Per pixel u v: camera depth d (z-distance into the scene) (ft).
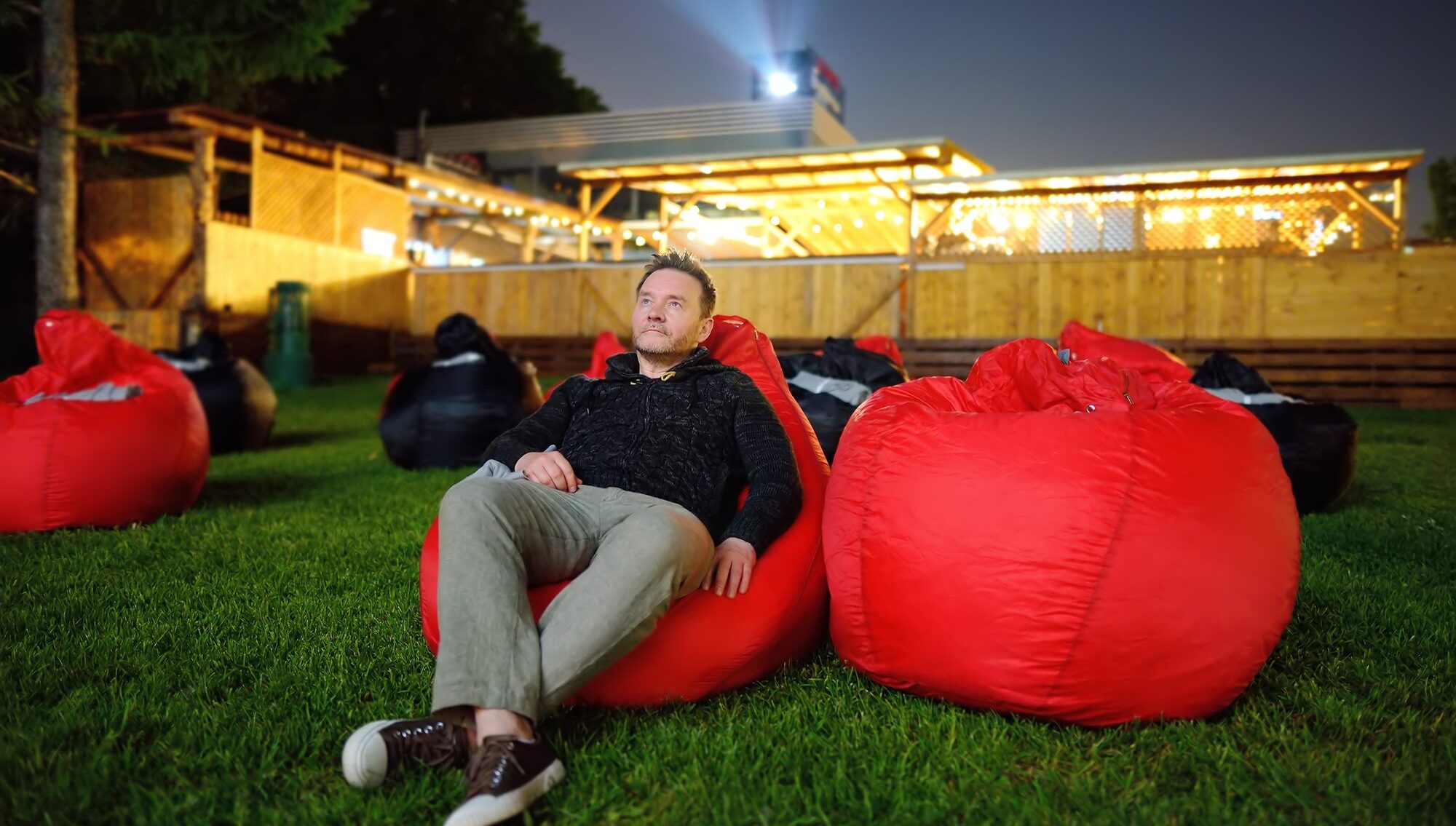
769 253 55.88
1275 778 5.65
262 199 42.19
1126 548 6.10
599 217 62.59
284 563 10.99
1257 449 6.66
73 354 13.46
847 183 44.04
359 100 71.77
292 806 5.43
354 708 6.67
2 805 5.35
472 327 19.89
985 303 37.24
